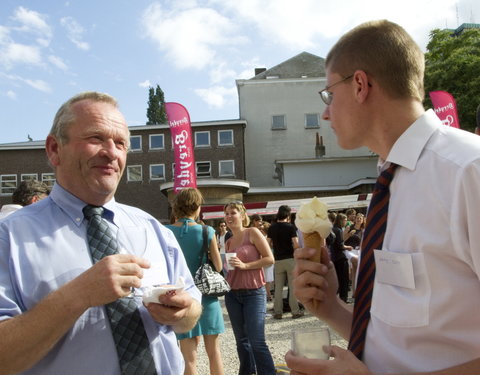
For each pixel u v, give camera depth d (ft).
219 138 119.44
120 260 5.12
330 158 111.55
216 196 96.27
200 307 7.00
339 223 29.17
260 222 31.58
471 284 3.86
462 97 77.15
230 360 17.98
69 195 6.32
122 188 117.29
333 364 4.36
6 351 4.69
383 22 4.81
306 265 5.66
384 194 4.59
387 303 4.32
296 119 128.06
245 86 129.90
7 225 5.81
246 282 13.82
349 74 4.83
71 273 5.78
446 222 3.94
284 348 18.86
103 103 6.50
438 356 3.97
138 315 6.02
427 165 4.18
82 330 5.58
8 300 5.25
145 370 5.83
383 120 4.66
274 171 125.90
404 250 4.23
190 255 13.03
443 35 89.25
